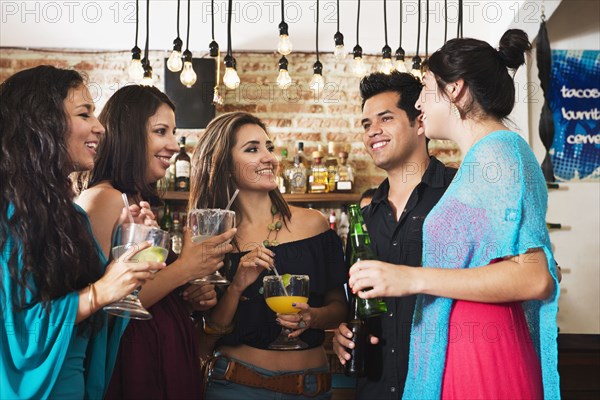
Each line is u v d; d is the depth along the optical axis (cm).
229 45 317
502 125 160
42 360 138
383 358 194
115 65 452
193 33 448
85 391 157
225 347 201
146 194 198
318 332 204
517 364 144
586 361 322
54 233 145
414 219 203
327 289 212
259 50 455
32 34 445
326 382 200
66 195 150
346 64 456
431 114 165
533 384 146
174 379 175
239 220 216
